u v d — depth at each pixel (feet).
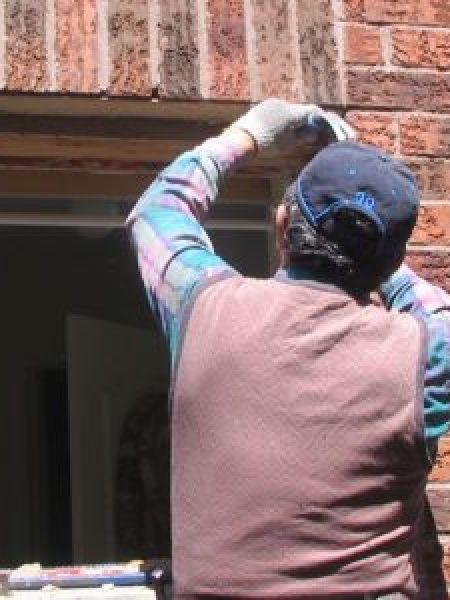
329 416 6.25
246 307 6.48
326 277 6.67
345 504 6.20
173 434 6.52
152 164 10.57
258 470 6.19
